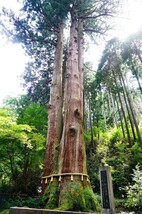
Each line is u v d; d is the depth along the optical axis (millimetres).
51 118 8648
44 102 15352
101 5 11055
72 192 5500
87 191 5758
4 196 7766
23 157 8953
